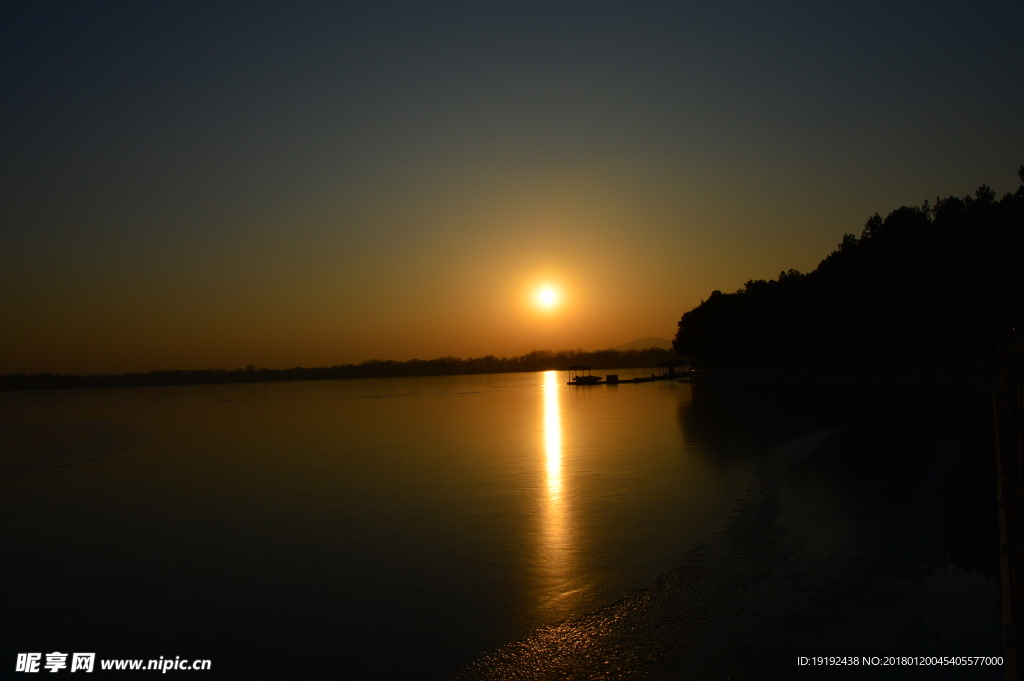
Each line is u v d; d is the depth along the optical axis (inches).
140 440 2234.3
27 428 2851.9
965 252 2556.6
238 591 591.2
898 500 766.5
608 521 797.2
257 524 859.4
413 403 4431.6
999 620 410.3
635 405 3230.8
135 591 601.9
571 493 990.4
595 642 432.8
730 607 468.8
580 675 388.8
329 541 754.2
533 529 775.1
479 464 1352.1
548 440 1782.7
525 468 1272.1
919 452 1103.6
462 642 457.1
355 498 1014.4
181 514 949.8
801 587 496.7
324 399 5679.1
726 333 5004.9
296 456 1614.2
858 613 437.4
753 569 551.5
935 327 2689.5
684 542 672.4
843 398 2778.1
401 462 1424.7
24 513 1005.2
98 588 613.6
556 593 547.8
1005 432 243.1
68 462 1679.4
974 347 2485.2
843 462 1079.6
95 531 860.0
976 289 2448.3
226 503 1020.5
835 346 3457.2
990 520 650.2
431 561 660.1
